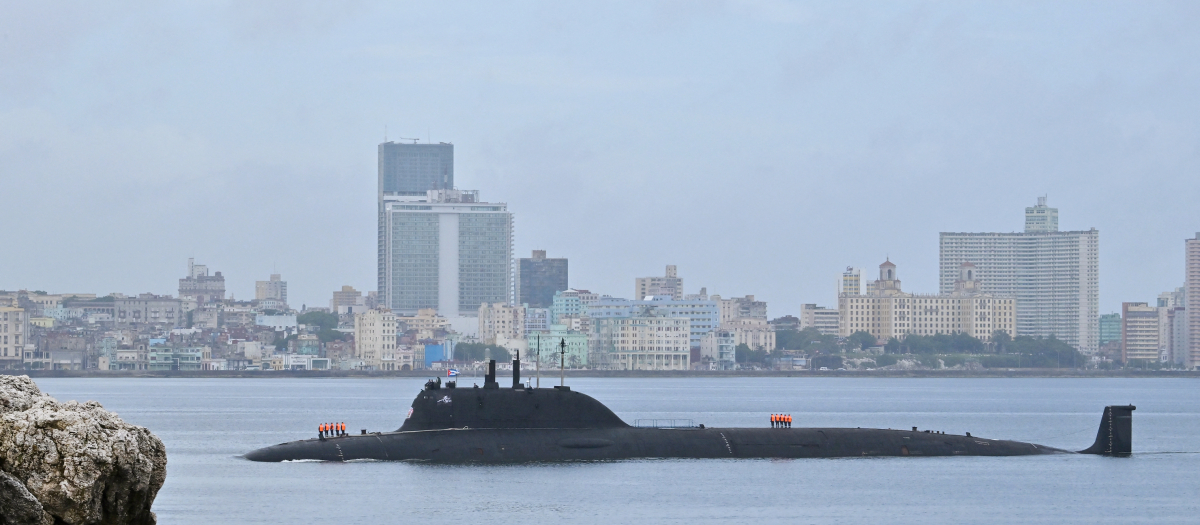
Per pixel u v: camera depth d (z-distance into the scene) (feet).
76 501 482.69
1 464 485.56
